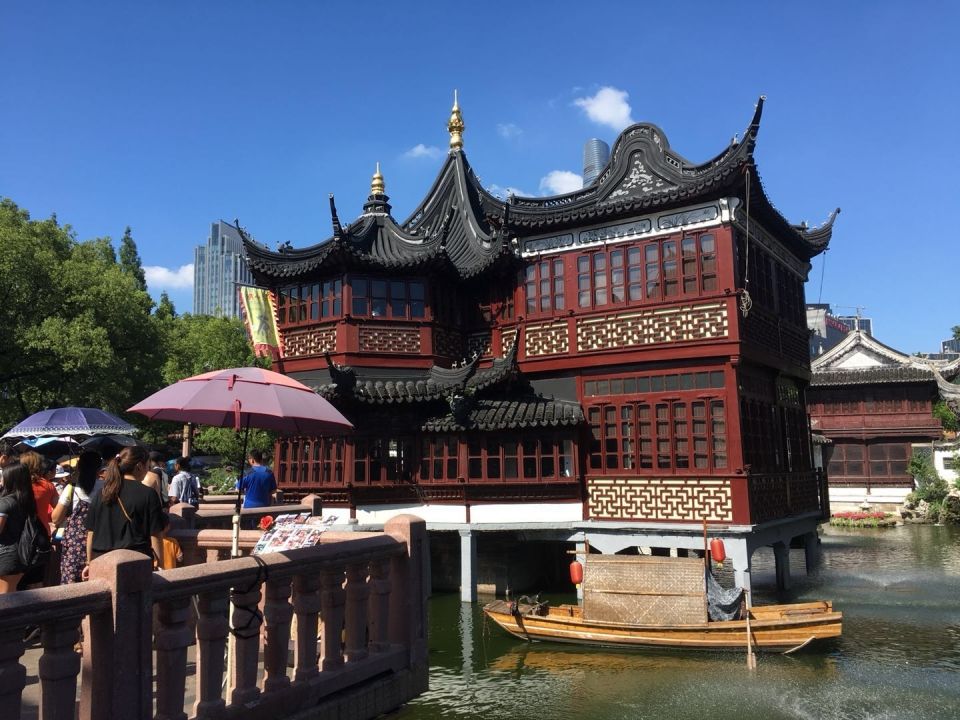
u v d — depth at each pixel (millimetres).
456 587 21734
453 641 16500
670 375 19656
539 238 21797
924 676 13828
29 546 7887
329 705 6734
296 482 21641
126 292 33000
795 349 24000
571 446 20078
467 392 20375
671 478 19078
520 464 20250
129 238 56000
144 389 34844
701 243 19578
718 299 19047
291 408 7715
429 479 20672
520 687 13508
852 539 35656
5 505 7766
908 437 44562
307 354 22109
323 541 7938
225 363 43000
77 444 18344
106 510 7152
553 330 21234
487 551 21516
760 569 26328
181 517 10742
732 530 18047
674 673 14125
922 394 44656
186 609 5516
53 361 29766
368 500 20766
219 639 5758
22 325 28984
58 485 12469
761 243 21719
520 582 21609
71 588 4750
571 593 21703
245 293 22766
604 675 14086
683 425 19266
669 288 19828
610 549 19375
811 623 14750
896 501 44250
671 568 15781
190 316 54562
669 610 15516
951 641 16219
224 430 37281
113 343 33219
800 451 24375
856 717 11891
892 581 23453
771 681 13625
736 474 18391
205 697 5664
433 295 22250
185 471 15367
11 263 28266
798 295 25250
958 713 11992
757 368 21047
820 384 45719
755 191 19328
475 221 24656
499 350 22391
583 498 19969
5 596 4434
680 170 20125
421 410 21016
